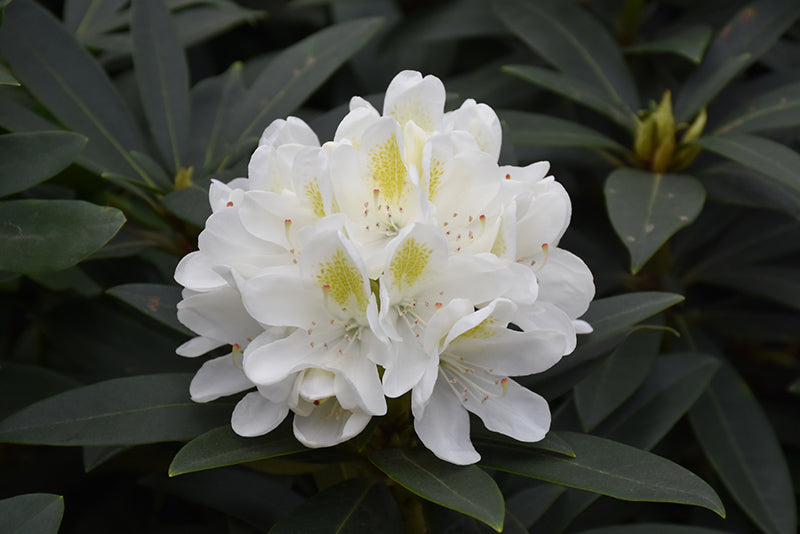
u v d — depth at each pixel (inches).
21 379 31.3
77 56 32.1
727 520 33.7
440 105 27.6
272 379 26.1
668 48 34.2
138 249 32.4
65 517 33.1
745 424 33.3
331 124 31.4
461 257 26.3
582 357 28.7
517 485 31.7
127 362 32.9
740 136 32.1
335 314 26.7
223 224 26.9
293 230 26.9
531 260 27.5
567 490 31.5
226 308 27.0
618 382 31.7
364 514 27.6
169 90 32.8
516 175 27.5
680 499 26.2
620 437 31.7
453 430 26.9
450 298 26.7
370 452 27.7
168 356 32.9
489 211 27.0
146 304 29.0
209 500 31.0
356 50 32.9
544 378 28.7
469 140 26.8
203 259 27.1
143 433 27.4
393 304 26.8
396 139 26.5
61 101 31.7
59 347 33.0
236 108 32.9
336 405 26.9
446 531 29.4
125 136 32.3
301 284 26.4
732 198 33.6
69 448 33.0
